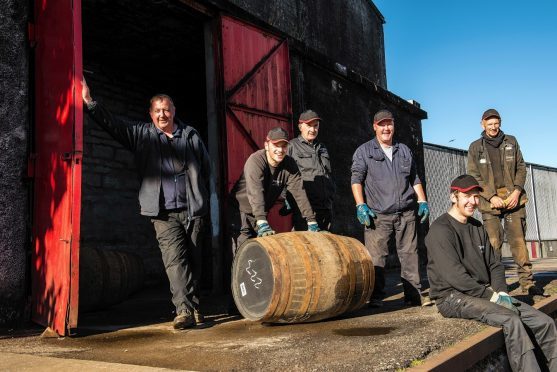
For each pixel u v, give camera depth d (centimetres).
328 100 866
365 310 422
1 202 393
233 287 372
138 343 309
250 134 679
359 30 1238
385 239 448
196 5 631
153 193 367
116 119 364
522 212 494
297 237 364
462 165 1298
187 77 884
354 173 459
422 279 703
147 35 711
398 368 219
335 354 249
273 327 351
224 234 631
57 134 373
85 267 487
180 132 389
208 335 329
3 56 407
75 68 352
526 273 488
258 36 718
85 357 269
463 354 251
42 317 375
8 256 393
